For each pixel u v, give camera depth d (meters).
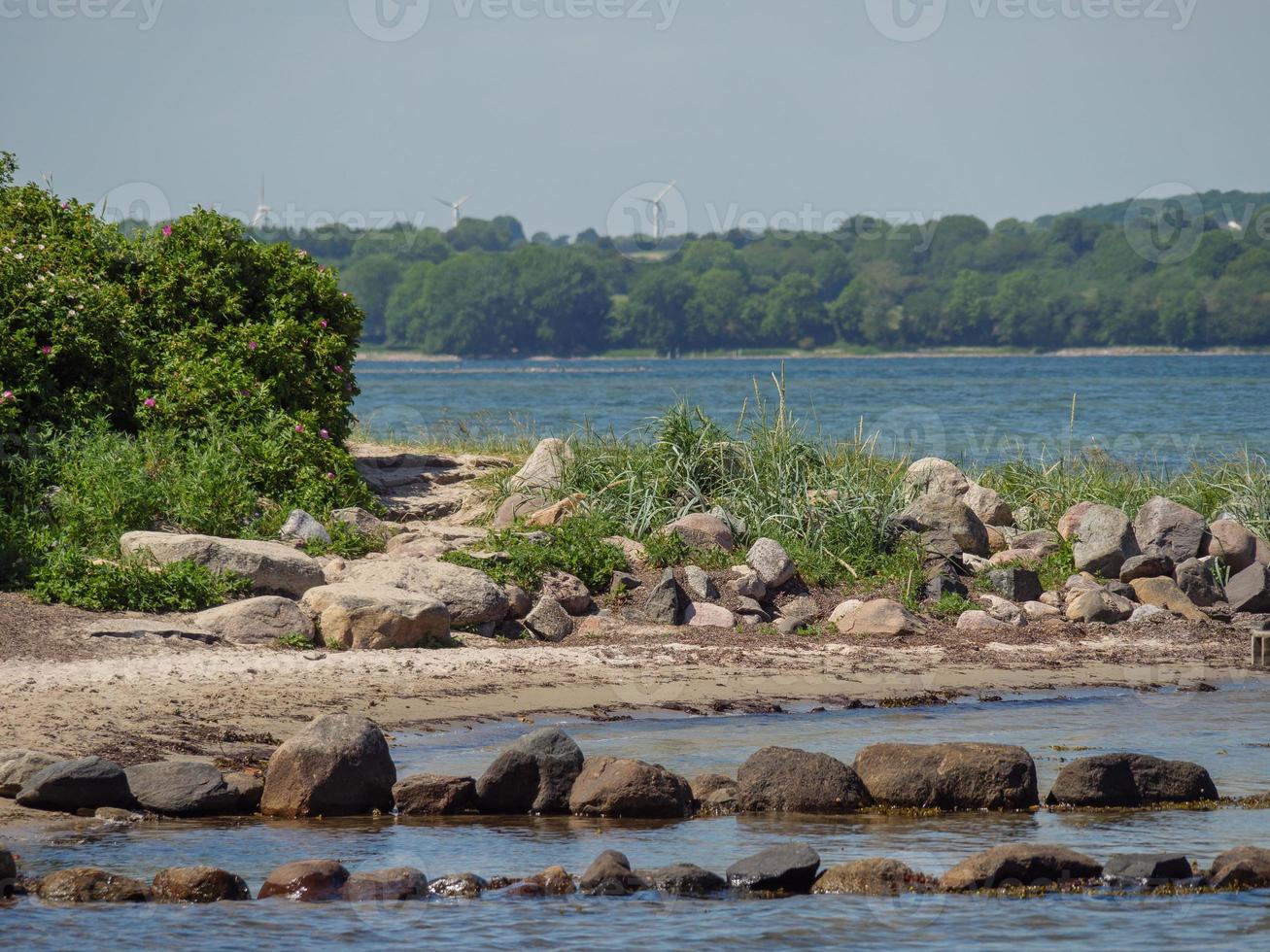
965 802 37.34
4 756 36.75
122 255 72.50
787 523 66.62
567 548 60.62
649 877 30.91
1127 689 51.31
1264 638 56.41
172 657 47.44
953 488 72.62
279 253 75.88
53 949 26.92
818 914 29.42
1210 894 30.81
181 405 67.31
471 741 42.00
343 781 36.31
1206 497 77.25
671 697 48.16
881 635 57.88
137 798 35.91
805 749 41.59
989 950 27.47
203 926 28.31
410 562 55.62
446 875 31.00
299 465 67.44
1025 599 63.00
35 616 49.44
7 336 63.00
